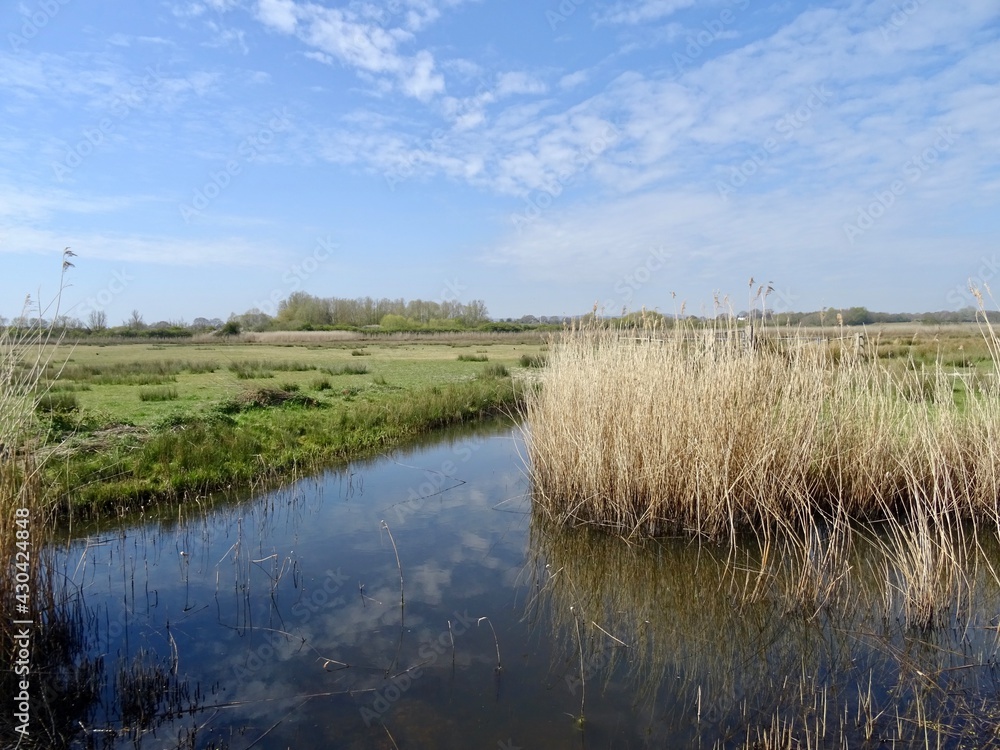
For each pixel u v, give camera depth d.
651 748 3.87
